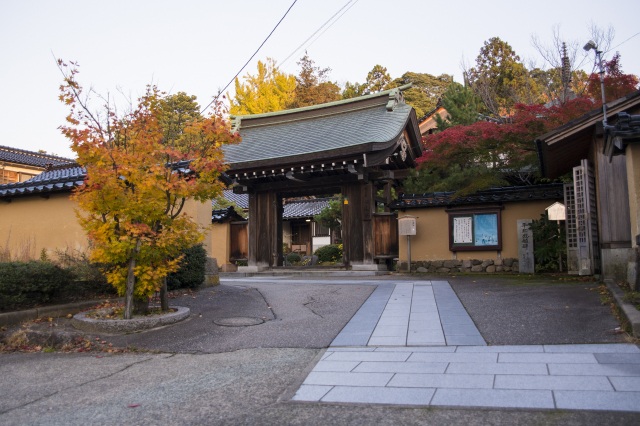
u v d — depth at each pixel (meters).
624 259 9.22
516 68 28.19
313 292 10.20
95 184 6.98
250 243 17.31
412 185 17.08
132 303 7.59
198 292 10.31
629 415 3.49
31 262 8.32
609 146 7.90
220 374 5.15
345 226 15.88
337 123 17.81
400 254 14.88
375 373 4.88
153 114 7.71
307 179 16.66
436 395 4.13
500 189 13.71
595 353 5.03
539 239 12.91
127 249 7.29
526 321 6.61
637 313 5.79
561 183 13.25
